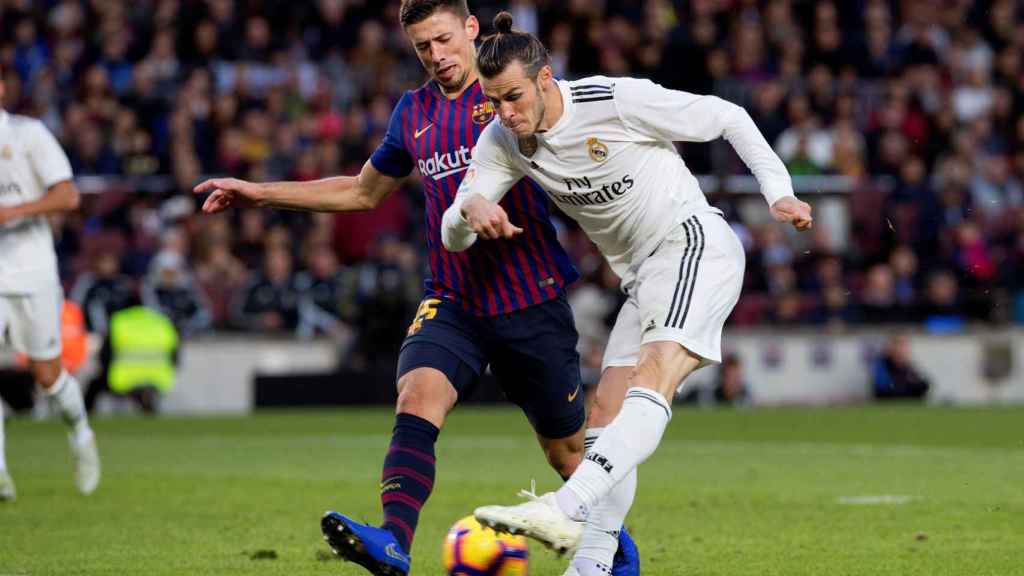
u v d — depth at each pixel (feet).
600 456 41.11
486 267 47.01
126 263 163.22
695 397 163.02
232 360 160.76
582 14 190.70
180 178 170.91
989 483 78.74
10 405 152.46
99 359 152.25
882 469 87.40
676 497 73.41
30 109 187.32
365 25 191.42
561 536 39.63
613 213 45.44
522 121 42.98
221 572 50.57
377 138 176.96
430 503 71.61
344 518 39.70
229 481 82.74
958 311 173.06
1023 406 153.58
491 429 126.62
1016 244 179.93
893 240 174.81
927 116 190.49
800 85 190.90
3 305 72.49
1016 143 198.90
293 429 128.77
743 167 172.04
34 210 72.43
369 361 158.10
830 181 175.83
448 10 46.75
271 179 171.53
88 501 72.69
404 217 171.22
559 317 47.80
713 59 190.08
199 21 196.03
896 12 215.10
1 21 199.93
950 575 49.42
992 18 214.90
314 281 163.53
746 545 57.00
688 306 43.19
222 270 164.04
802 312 169.48
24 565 52.34
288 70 190.08
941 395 170.91
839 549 55.62
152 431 126.93
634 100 44.14
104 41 195.93
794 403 168.14
